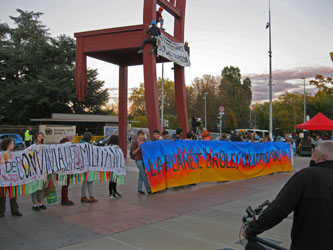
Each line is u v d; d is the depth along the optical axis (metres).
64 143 6.67
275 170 13.09
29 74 49.81
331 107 61.31
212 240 4.71
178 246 4.44
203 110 64.75
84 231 5.04
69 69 47.78
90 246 4.38
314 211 2.13
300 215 2.21
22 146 27.56
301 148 24.02
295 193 2.21
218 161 10.46
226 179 10.61
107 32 13.67
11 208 5.90
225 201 7.46
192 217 5.99
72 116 44.47
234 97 72.62
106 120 45.97
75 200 7.37
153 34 12.50
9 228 5.14
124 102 16.98
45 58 49.62
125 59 16.73
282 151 13.54
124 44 13.42
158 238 4.77
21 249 4.21
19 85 45.06
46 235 4.82
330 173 2.24
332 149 2.36
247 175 11.41
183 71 15.37
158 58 14.53
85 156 6.94
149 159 8.42
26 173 5.88
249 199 7.73
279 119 66.38
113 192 7.69
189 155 9.66
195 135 15.40
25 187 5.93
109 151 7.34
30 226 5.26
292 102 68.12
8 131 35.94
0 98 44.22
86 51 14.19
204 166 10.05
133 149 8.34
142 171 8.40
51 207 6.65
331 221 2.11
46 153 6.30
